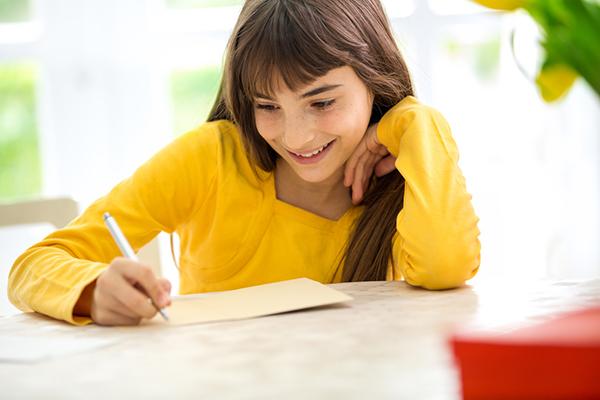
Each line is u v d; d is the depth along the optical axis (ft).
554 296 3.75
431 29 8.74
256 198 5.22
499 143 8.88
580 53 2.49
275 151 5.25
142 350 3.06
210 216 5.26
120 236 3.82
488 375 2.15
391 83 5.08
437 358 2.72
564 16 2.51
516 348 2.11
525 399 2.12
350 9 4.90
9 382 2.73
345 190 5.32
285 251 5.24
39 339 3.38
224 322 3.49
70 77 8.96
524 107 8.79
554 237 8.86
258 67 4.56
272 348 2.97
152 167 5.07
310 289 3.93
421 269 4.10
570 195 8.82
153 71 8.99
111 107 9.02
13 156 9.03
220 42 8.91
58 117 8.99
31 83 8.98
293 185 5.27
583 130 8.75
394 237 5.12
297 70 4.50
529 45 8.63
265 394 2.41
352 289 4.19
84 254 4.57
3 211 5.36
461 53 8.81
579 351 2.06
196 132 5.30
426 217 4.23
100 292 3.62
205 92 8.96
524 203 8.87
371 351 2.86
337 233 5.27
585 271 8.84
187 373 2.70
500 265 8.93
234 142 5.31
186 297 4.03
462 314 3.43
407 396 2.34
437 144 4.65
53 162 9.05
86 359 2.98
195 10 8.96
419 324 3.25
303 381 2.53
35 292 3.97
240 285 5.29
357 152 5.08
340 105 4.71
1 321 3.89
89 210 4.84
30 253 4.30
